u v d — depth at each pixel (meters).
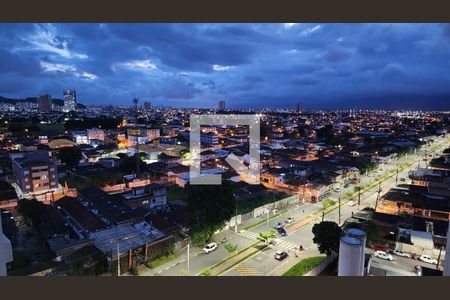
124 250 39.88
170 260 42.25
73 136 142.25
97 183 71.94
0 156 91.19
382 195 70.88
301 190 70.75
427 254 43.78
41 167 67.31
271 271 39.56
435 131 197.00
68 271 35.47
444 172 83.62
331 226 40.69
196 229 47.09
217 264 41.31
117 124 194.12
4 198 59.84
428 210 57.34
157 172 83.44
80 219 49.50
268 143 134.25
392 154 113.69
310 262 41.12
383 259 42.84
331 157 103.88
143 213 51.84
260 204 61.66
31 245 46.03
